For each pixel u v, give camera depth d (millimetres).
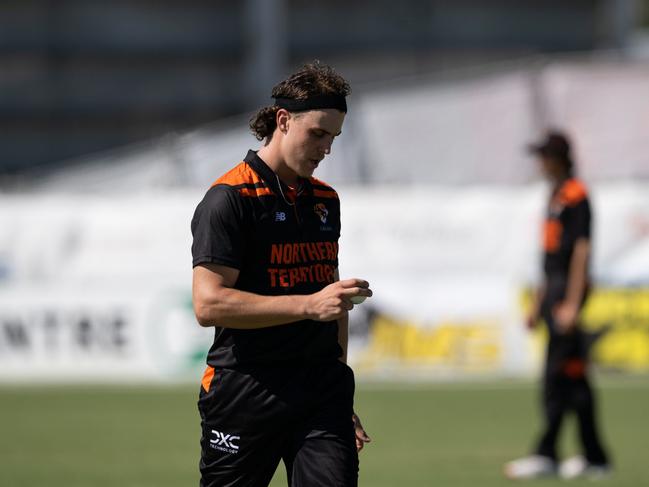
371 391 45000
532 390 44625
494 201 52625
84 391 45656
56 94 130500
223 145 60875
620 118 57250
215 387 14094
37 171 128125
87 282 54156
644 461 29094
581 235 26438
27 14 130000
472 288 49438
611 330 48281
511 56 130625
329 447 13797
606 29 133250
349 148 59781
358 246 52719
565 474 26969
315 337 14094
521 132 58875
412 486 25875
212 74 133375
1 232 55250
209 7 133250
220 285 13406
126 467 28797
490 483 26250
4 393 45312
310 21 130875
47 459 30156
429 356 49094
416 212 53000
